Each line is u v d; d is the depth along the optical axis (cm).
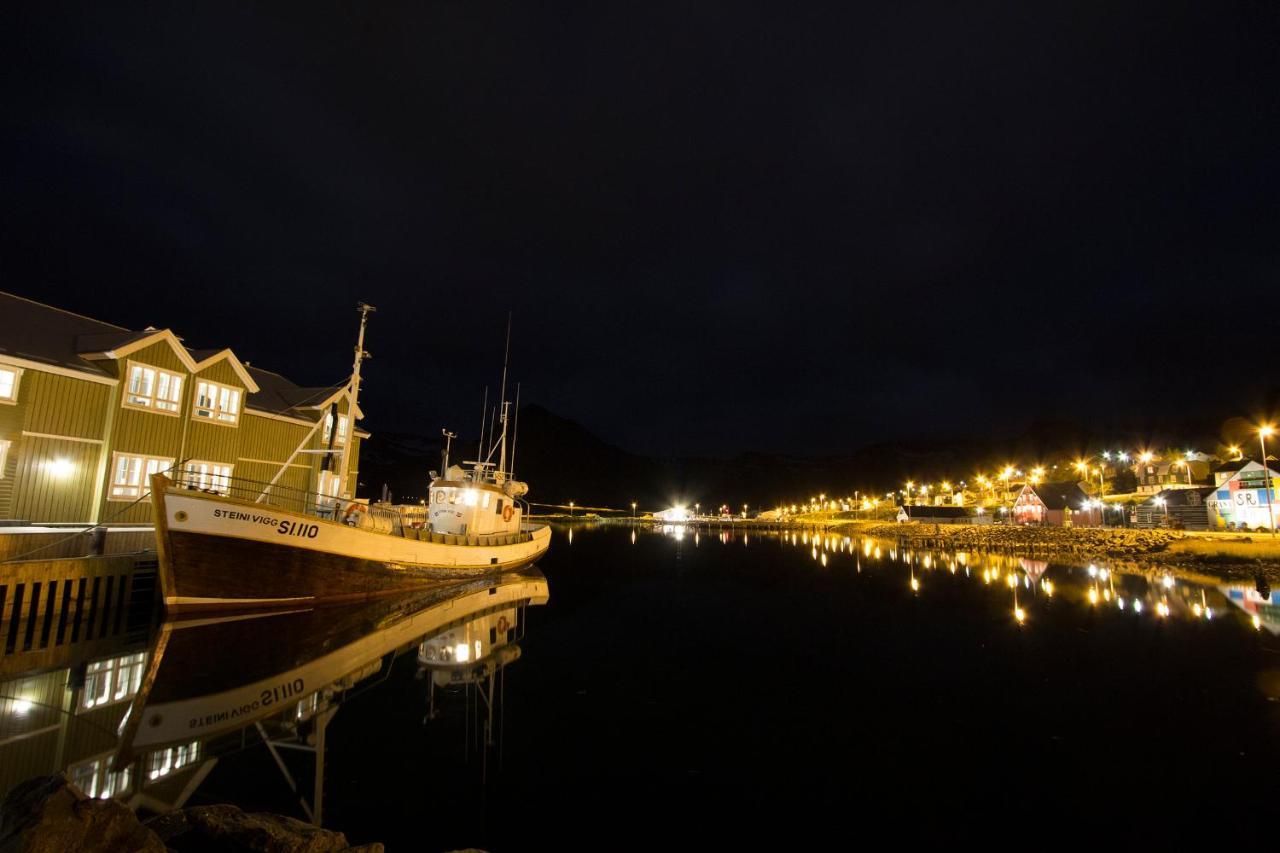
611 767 946
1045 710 1195
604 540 8269
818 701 1261
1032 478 11744
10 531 1730
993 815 802
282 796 829
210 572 1786
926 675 1448
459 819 783
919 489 18075
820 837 751
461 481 3058
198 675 1320
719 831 763
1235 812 801
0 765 873
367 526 2164
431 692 1286
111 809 548
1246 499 5278
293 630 1739
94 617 1711
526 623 2056
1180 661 1534
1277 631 1867
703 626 2055
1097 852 716
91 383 2327
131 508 2406
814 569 4084
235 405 2858
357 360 2438
